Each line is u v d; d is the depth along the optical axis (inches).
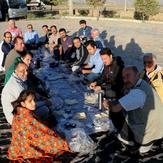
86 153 203.0
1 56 372.8
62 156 196.1
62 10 1332.4
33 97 182.7
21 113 180.4
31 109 183.6
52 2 1349.7
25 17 1067.9
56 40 464.4
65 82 324.5
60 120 238.1
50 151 185.8
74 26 882.8
